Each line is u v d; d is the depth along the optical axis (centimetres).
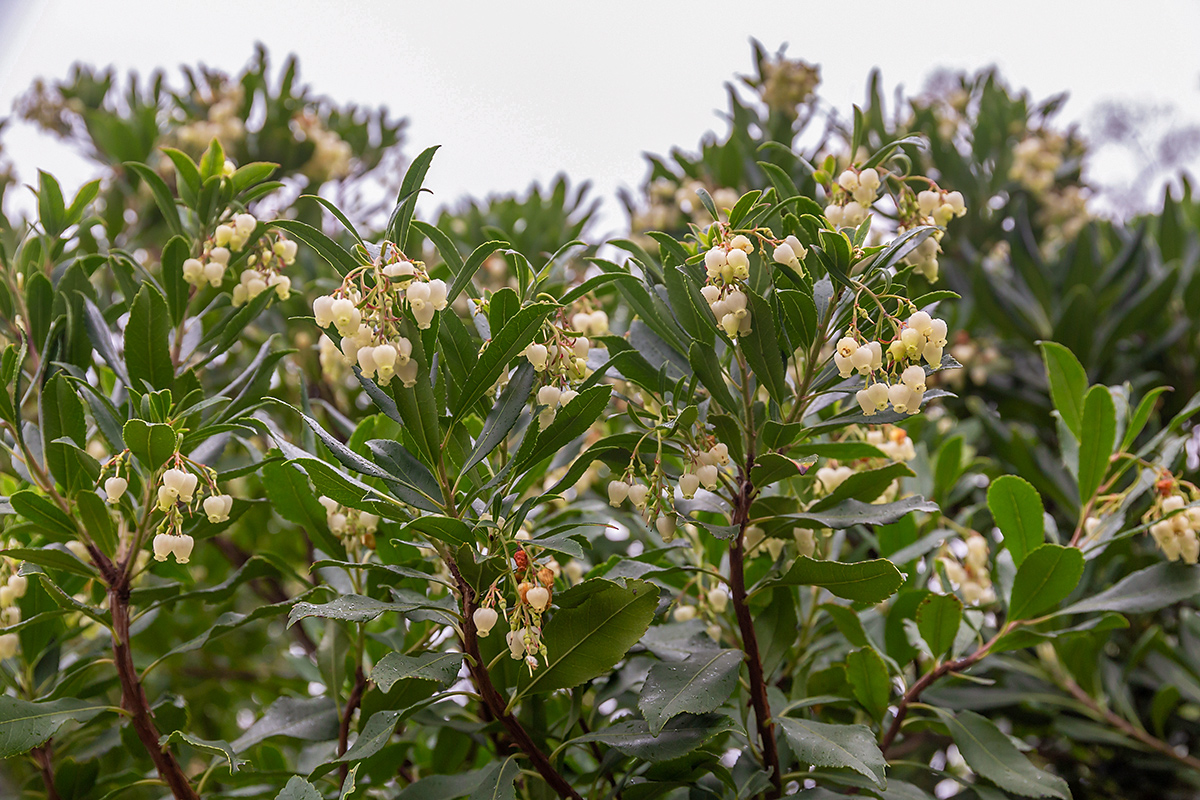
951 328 177
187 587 122
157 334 114
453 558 106
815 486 118
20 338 117
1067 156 225
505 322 105
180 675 157
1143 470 121
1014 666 134
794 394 111
